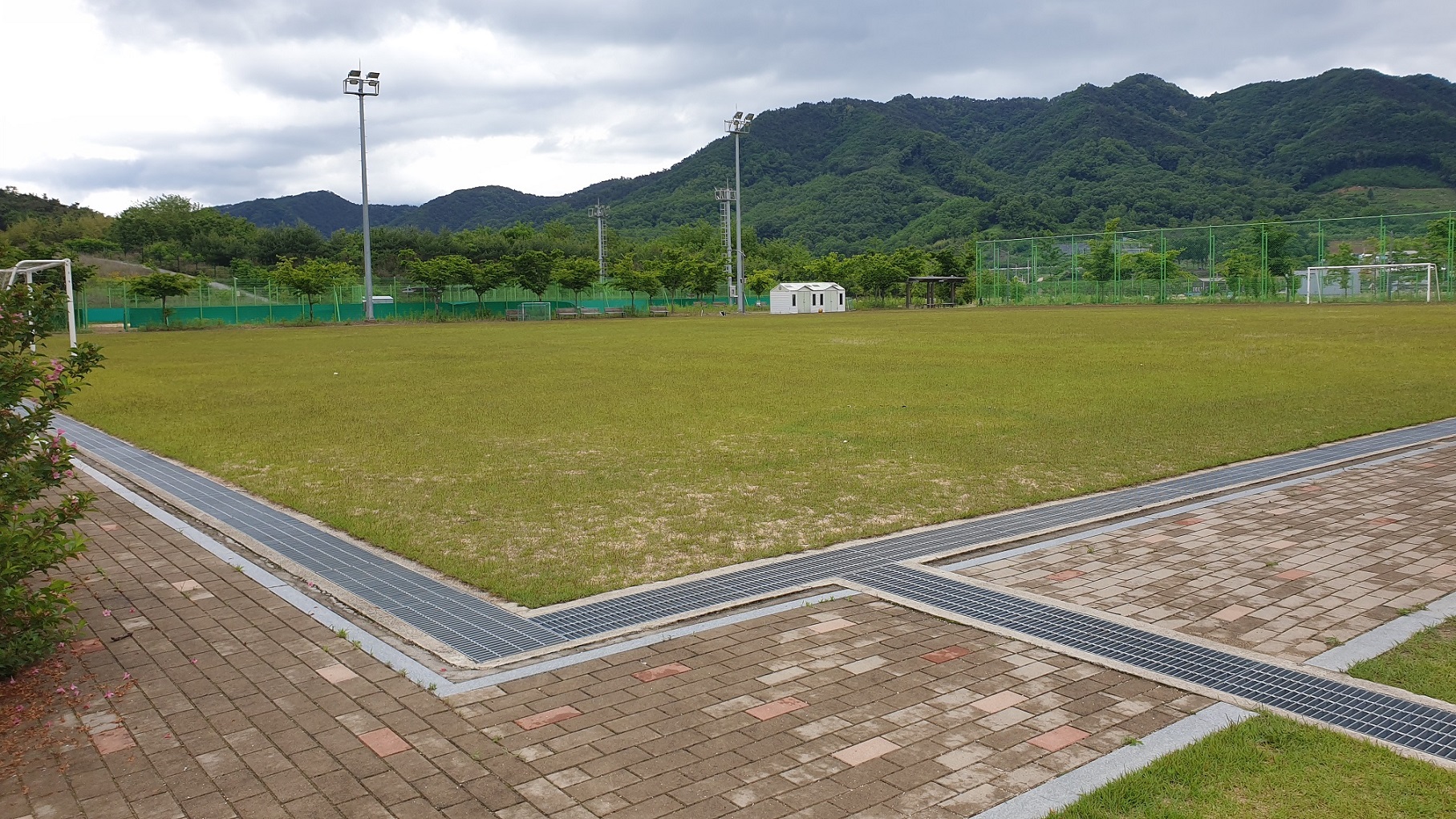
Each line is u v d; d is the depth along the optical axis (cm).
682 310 8100
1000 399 1609
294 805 375
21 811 373
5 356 573
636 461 1101
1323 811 355
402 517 842
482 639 553
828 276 8969
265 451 1203
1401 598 599
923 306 8319
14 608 514
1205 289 6494
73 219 11512
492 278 6906
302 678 500
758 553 720
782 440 1236
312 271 6206
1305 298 6075
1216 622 566
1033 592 626
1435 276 5584
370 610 602
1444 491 896
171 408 1661
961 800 370
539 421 1434
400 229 11206
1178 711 449
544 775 394
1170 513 836
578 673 501
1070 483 955
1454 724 429
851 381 1942
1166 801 364
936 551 721
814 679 489
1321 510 834
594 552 728
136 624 585
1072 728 432
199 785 391
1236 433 1223
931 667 504
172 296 6159
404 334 4412
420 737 430
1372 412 1368
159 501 938
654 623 573
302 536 791
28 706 471
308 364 2625
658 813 363
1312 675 486
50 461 576
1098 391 1678
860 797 373
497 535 780
